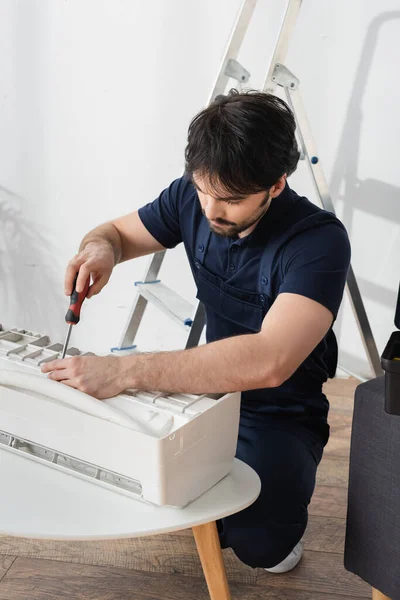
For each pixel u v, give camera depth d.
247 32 2.47
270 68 2.21
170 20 2.48
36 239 2.79
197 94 2.55
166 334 2.83
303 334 1.39
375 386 1.43
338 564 1.83
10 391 1.28
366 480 1.45
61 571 1.78
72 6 2.51
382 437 1.40
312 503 2.06
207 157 1.28
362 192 2.57
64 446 1.26
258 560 1.62
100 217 2.73
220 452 1.30
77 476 1.30
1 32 2.58
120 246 1.80
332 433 2.42
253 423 1.69
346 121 2.52
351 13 2.41
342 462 2.26
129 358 1.33
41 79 2.61
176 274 2.75
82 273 1.59
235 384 1.34
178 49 2.51
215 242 1.63
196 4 2.46
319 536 1.92
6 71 2.62
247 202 1.35
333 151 2.56
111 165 2.67
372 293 2.67
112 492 1.27
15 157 2.71
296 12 2.17
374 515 1.45
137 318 2.44
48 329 2.90
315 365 1.68
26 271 2.84
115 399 1.30
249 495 1.28
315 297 1.42
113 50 2.54
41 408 1.26
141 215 1.81
